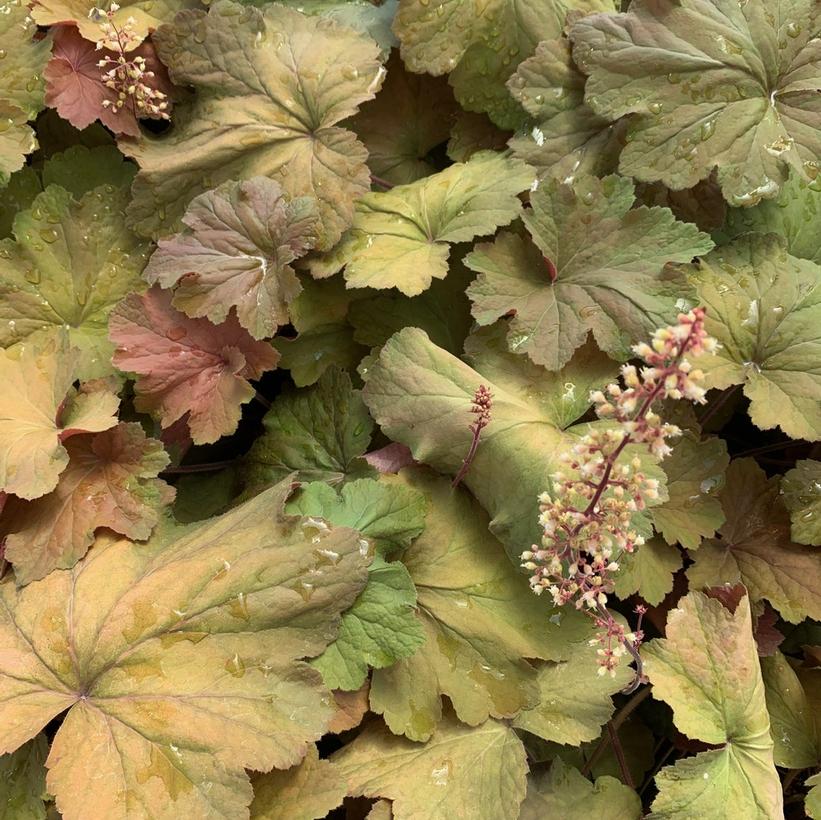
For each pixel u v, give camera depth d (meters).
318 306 0.83
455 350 0.84
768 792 0.76
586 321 0.79
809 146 0.80
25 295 0.81
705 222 0.82
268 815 0.74
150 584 0.76
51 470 0.76
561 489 0.72
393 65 0.84
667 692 0.77
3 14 0.80
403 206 0.82
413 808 0.75
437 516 0.79
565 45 0.81
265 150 0.81
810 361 0.79
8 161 0.80
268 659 0.75
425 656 0.77
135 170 0.83
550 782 0.78
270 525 0.76
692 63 0.80
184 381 0.80
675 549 0.81
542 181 0.82
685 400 0.81
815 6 0.80
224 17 0.81
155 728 0.74
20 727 0.74
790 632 0.84
